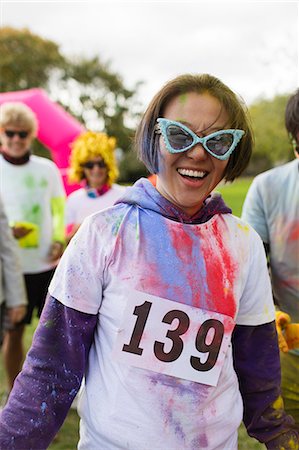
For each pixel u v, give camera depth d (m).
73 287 1.50
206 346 1.53
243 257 1.64
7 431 1.51
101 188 4.12
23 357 4.09
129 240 1.51
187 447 1.49
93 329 1.55
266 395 1.73
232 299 1.58
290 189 2.43
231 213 1.69
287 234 2.43
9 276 3.44
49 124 6.71
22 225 3.99
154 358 1.48
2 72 27.66
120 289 1.49
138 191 1.58
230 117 1.56
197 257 1.55
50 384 1.52
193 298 1.52
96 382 1.52
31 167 4.15
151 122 1.57
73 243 1.54
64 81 28.95
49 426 1.52
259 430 1.76
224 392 1.57
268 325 1.71
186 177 1.54
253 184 2.57
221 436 1.55
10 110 4.08
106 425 1.47
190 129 1.52
